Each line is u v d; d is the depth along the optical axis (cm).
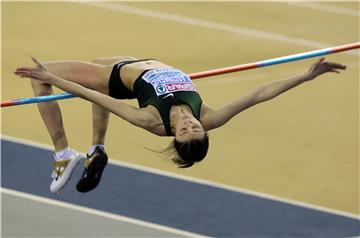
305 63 3397
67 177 1750
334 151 2639
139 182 2362
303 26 3809
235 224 2170
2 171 2388
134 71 1644
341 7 4119
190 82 1620
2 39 3475
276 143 2677
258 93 1605
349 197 2342
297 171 2491
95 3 3981
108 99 1552
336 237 2128
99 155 1753
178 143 1539
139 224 2145
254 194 2330
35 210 2191
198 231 2128
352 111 2969
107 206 2228
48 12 3831
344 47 1788
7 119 2748
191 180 2391
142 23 3741
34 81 1694
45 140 2603
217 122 1590
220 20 3841
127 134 2683
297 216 2225
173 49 3453
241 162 2528
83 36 3550
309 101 3041
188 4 4059
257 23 3822
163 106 1569
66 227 2112
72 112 2852
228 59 3362
